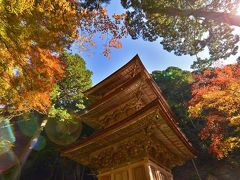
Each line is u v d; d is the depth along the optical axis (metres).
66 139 35.75
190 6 14.51
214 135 20.30
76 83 31.19
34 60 11.23
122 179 9.26
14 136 35.91
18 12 8.68
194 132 36.62
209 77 23.47
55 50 11.81
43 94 13.03
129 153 9.57
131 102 11.94
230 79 17.72
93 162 10.61
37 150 35.47
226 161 32.81
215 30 15.34
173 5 14.58
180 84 47.41
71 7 11.88
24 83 11.33
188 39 17.00
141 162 9.05
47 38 10.73
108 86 13.63
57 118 29.38
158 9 14.98
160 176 9.65
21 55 9.92
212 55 17.09
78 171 36.06
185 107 39.62
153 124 8.65
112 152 10.03
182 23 16.12
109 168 9.95
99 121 12.78
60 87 30.69
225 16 12.85
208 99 18.05
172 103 43.12
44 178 35.72
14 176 29.75
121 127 9.01
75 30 11.10
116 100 11.88
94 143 10.00
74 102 36.41
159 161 10.18
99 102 11.91
